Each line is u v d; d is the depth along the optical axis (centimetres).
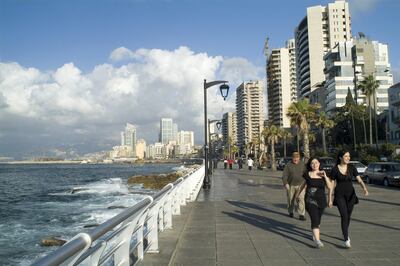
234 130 16150
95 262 414
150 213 734
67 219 2222
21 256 1364
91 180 7538
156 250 733
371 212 1265
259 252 750
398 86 8069
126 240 551
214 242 845
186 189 1627
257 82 15362
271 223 1081
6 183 6756
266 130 7119
